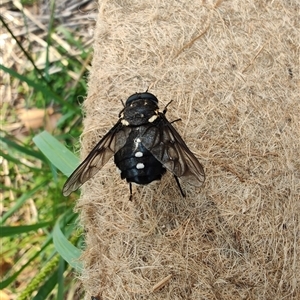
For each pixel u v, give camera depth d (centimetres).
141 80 8
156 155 6
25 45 13
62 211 11
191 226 7
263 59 8
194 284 7
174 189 7
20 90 13
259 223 7
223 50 8
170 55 8
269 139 8
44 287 9
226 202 7
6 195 12
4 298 11
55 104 12
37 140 9
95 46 8
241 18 8
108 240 7
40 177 12
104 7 8
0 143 12
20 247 11
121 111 7
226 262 7
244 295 7
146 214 7
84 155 8
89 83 8
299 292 7
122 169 6
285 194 7
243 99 8
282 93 8
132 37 8
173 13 8
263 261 7
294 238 7
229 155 7
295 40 8
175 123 8
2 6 13
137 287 7
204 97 8
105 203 7
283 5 8
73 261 8
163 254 7
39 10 13
